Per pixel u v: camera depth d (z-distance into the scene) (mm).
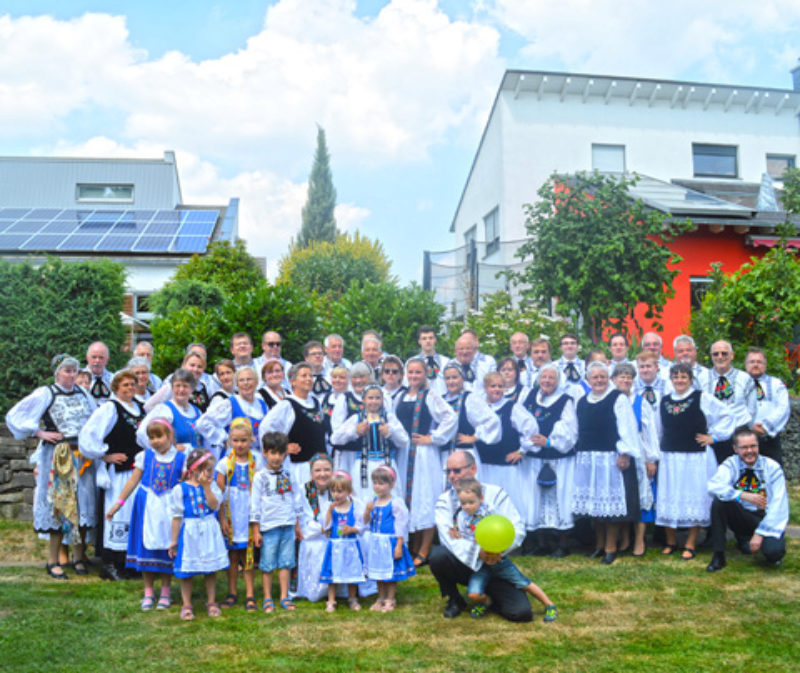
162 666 4199
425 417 6812
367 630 4855
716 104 21312
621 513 6520
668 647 4438
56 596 5613
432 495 6676
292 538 5570
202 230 20031
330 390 6824
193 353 6770
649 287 10891
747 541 6855
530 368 7922
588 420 6758
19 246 17516
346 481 5523
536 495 6965
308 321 8984
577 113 20438
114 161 25609
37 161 25250
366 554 5598
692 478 6641
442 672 4090
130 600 5562
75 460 6312
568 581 5914
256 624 4992
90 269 9344
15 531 7684
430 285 19516
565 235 11039
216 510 5273
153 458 5453
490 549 4785
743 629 4738
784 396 6910
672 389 7094
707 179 20938
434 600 5598
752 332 10742
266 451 5559
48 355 9055
